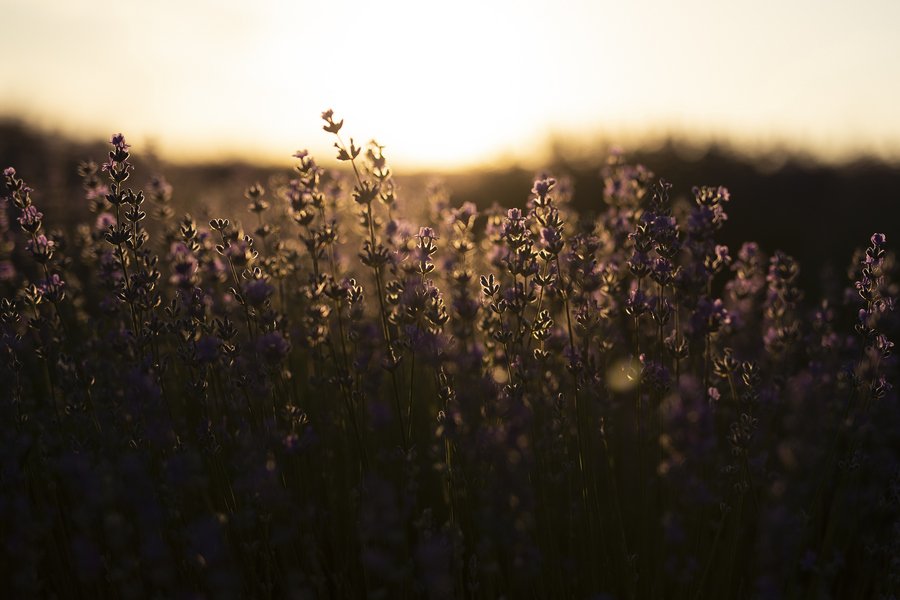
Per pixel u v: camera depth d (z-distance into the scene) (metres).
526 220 2.97
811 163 15.33
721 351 3.60
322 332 3.10
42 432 2.89
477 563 2.55
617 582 2.89
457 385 2.87
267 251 3.85
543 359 3.03
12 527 2.65
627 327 4.27
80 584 2.71
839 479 3.36
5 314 3.04
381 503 2.15
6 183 2.98
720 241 9.26
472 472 2.82
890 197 11.27
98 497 2.30
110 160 3.01
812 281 6.96
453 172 12.22
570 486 2.93
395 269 3.48
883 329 2.92
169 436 2.62
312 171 3.12
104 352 3.59
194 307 3.02
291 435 2.81
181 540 2.61
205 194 8.58
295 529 2.77
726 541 2.84
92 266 4.36
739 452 2.67
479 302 3.10
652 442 2.99
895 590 2.89
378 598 2.44
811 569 2.75
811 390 3.00
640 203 4.12
